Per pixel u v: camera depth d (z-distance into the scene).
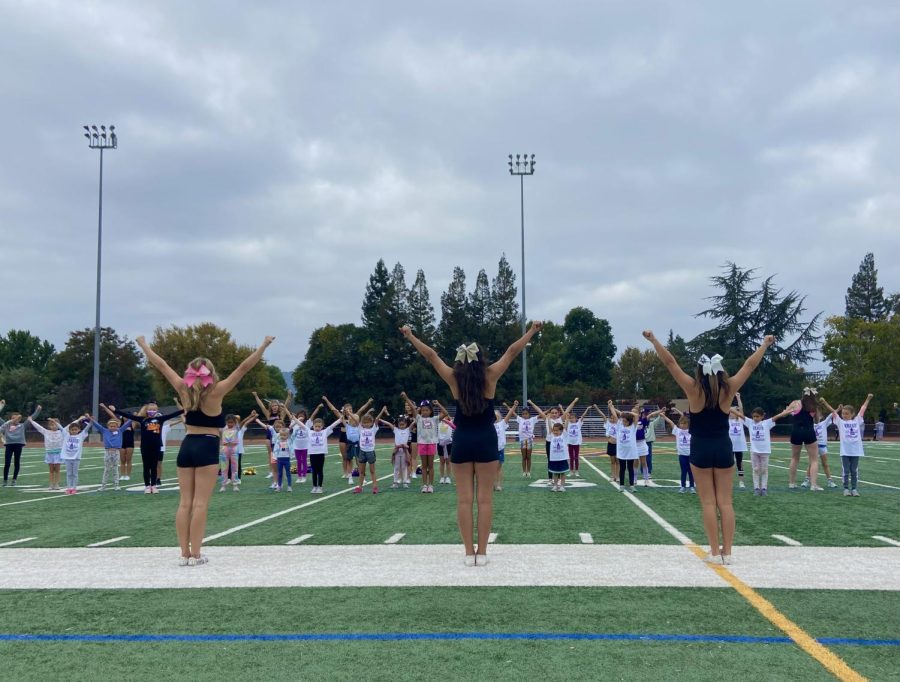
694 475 7.12
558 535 9.00
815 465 14.79
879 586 6.02
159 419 15.67
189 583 6.34
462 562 7.14
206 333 68.00
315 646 4.52
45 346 84.69
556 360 82.19
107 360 65.25
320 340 66.00
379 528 9.76
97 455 31.61
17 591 6.12
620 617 5.11
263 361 69.44
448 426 17.20
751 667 4.09
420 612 5.27
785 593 5.78
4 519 11.26
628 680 3.90
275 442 16.08
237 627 4.96
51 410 61.41
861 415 13.75
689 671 4.03
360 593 5.86
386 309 63.94
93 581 6.48
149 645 4.60
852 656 4.28
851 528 9.51
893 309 72.81
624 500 13.11
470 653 4.36
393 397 62.75
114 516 11.58
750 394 59.09
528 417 18.81
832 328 58.56
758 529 9.42
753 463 13.77
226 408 67.50
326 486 16.64
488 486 6.94
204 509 7.22
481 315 65.38
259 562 7.29
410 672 4.04
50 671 4.15
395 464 16.47
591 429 54.56
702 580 6.24
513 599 5.62
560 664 4.15
